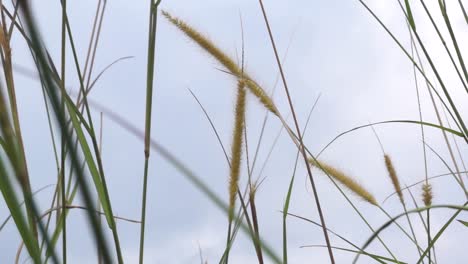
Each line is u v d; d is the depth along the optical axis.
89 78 0.75
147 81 0.69
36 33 0.38
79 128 0.66
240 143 0.76
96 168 0.66
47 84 0.39
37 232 0.64
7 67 0.69
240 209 0.76
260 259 0.74
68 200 0.75
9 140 0.46
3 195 0.60
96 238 0.40
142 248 0.69
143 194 0.69
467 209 0.65
